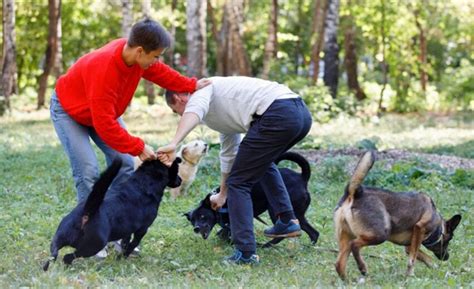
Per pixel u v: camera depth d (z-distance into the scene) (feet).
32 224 28.43
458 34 106.22
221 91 22.61
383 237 21.43
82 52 107.55
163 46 21.13
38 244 25.36
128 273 21.84
